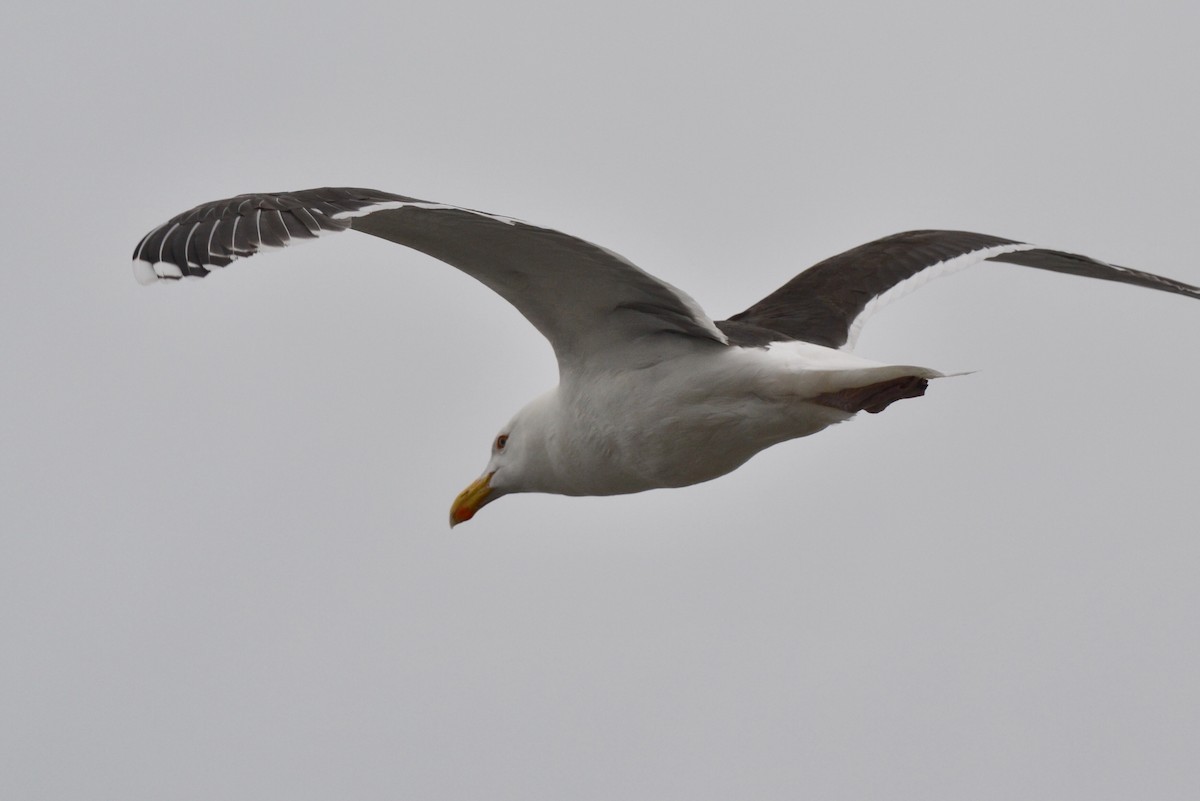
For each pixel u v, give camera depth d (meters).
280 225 9.41
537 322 12.36
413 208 9.82
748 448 12.27
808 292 14.16
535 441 13.43
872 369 11.32
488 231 10.91
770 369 11.75
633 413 12.30
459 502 14.08
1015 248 13.90
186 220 9.51
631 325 12.20
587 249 11.05
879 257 14.40
